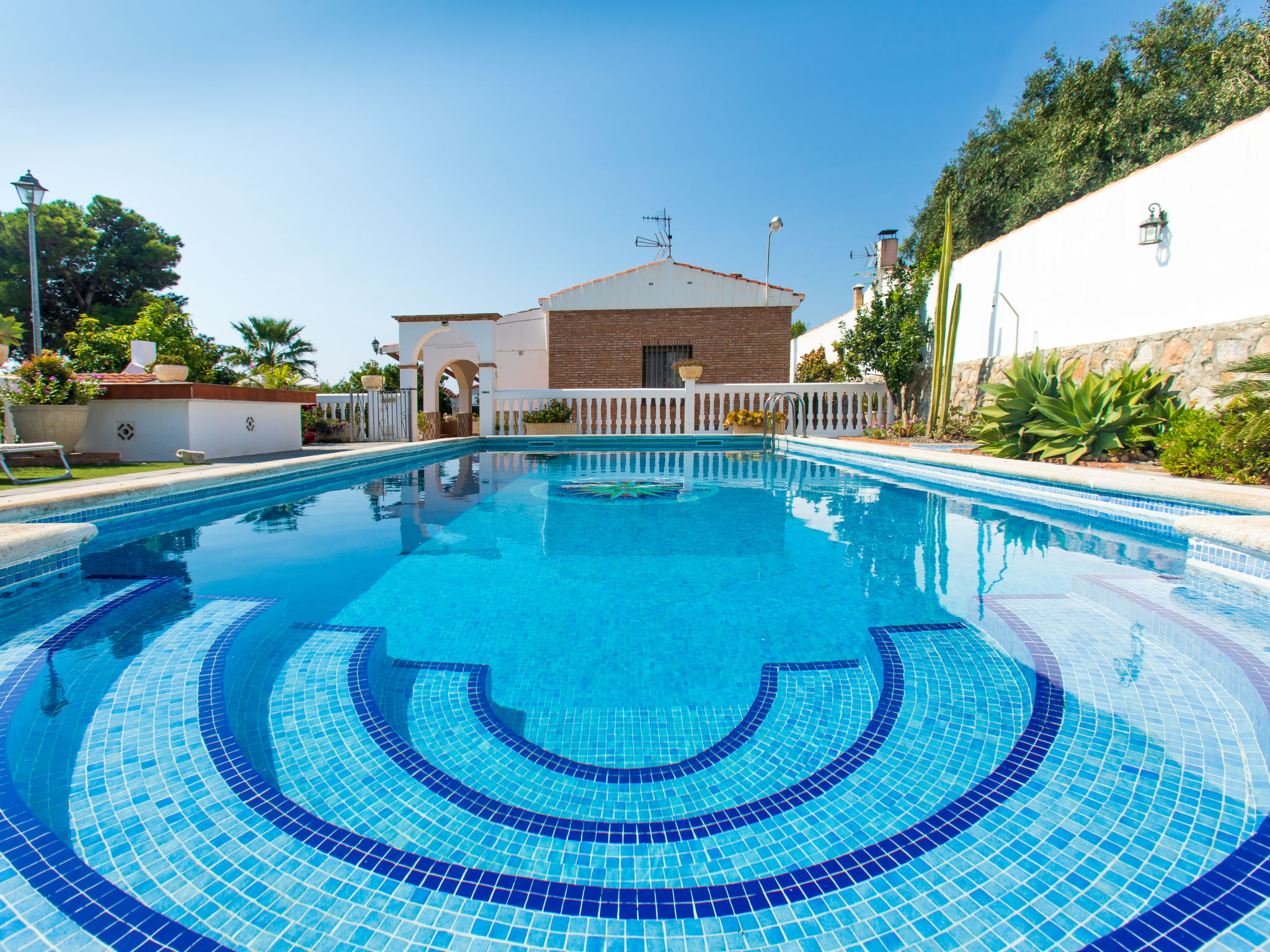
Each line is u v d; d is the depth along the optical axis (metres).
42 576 3.17
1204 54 15.84
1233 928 1.04
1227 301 5.85
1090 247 7.61
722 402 13.41
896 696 2.07
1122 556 3.97
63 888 1.09
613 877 1.28
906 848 1.32
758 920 1.13
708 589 3.38
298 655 2.37
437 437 14.38
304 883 1.16
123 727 1.72
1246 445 4.60
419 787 1.57
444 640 2.66
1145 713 1.88
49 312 26.17
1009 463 6.41
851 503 6.19
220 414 8.84
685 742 1.87
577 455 11.62
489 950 1.04
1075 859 1.27
